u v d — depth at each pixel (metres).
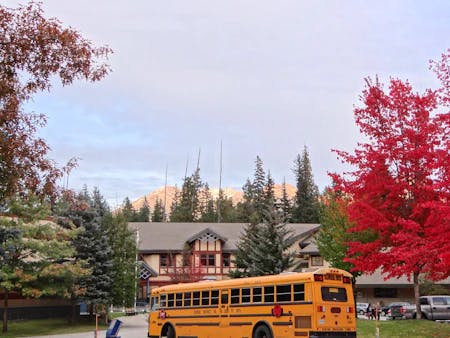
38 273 33.50
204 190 161.00
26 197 10.90
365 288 59.53
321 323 19.02
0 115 9.46
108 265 40.69
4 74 9.60
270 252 39.78
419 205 21.08
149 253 70.25
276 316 20.30
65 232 35.88
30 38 9.52
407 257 19.69
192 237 69.62
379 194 22.86
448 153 18.53
